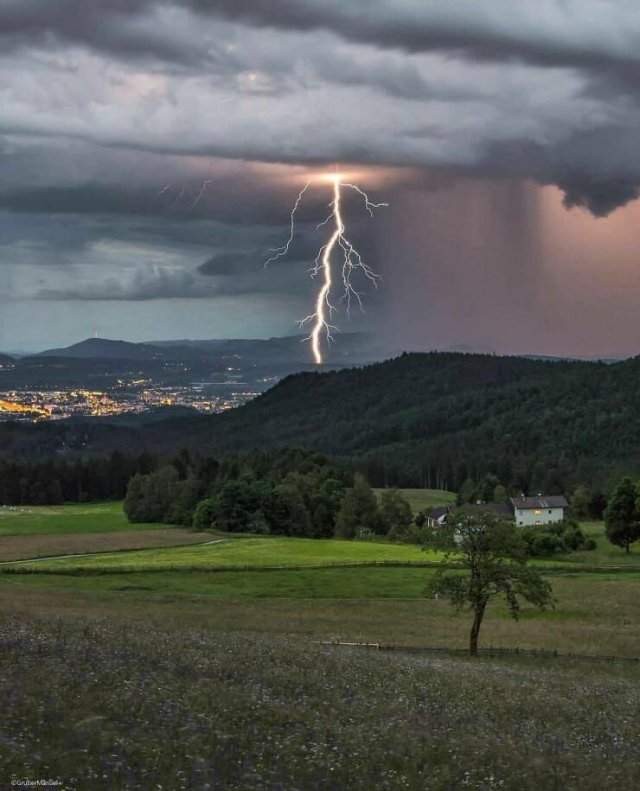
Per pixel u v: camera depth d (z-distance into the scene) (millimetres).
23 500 197875
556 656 44281
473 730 23516
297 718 22406
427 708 25609
